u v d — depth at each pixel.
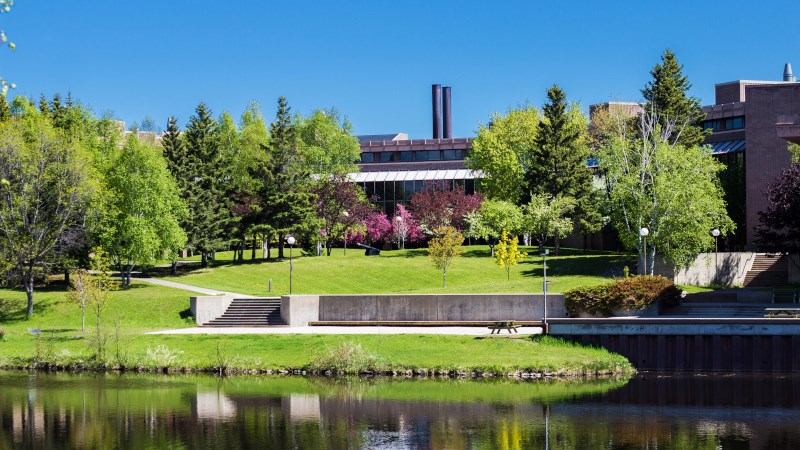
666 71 92.94
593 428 36.44
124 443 34.94
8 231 68.25
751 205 82.25
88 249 77.75
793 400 41.06
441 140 126.31
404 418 38.22
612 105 113.25
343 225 99.75
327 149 109.19
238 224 93.69
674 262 72.69
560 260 84.12
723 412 39.03
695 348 48.41
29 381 46.94
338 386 44.88
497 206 92.06
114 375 48.72
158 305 66.62
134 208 77.88
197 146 95.81
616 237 100.44
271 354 50.34
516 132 104.31
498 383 45.22
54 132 73.12
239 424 37.59
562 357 47.94
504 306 56.22
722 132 101.50
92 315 66.75
